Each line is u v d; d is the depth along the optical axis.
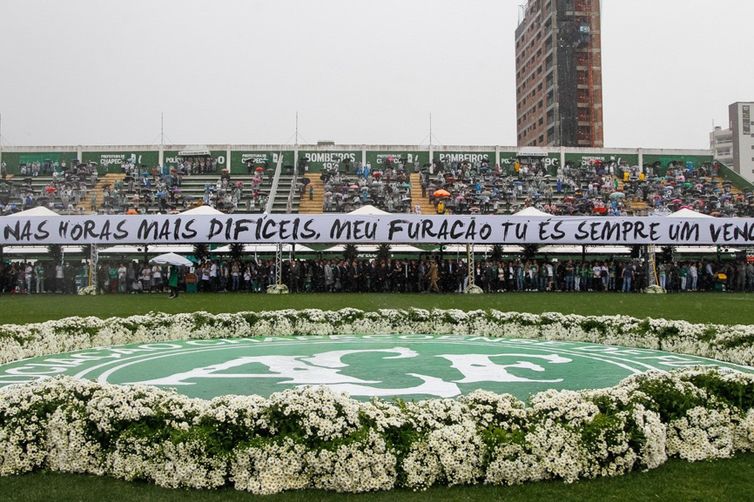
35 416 7.01
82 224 34.72
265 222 34.88
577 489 6.41
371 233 35.03
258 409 6.85
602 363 13.77
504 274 37.31
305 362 13.83
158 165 58.38
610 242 36.16
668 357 14.72
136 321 17.89
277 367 13.16
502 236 35.53
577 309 24.83
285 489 6.47
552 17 104.50
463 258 42.75
